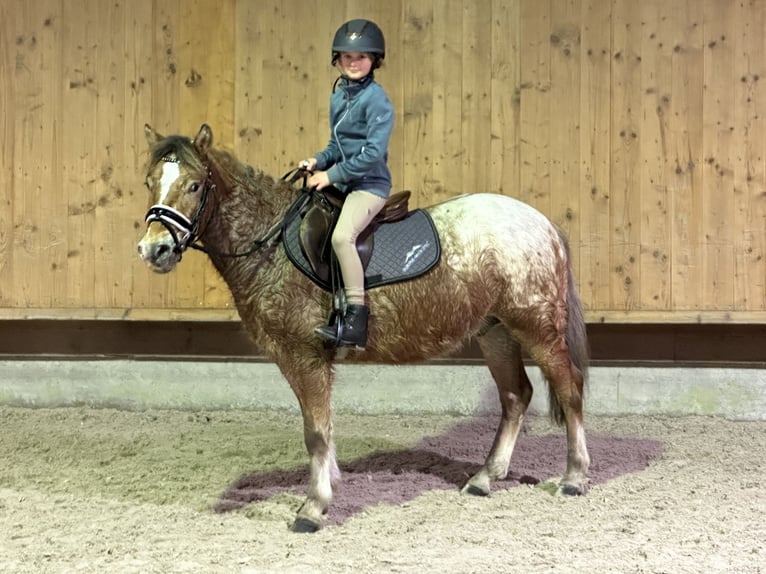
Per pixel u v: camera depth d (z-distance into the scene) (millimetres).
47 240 5902
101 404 5887
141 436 5211
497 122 5734
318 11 5762
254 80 5812
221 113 5832
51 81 5875
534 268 3965
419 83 5750
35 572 3066
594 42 5688
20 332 5977
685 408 5711
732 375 5660
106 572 3055
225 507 3914
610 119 5699
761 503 3939
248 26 5793
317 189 3564
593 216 5719
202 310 5746
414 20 5730
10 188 5910
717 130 5660
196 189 3344
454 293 3791
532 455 4840
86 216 5887
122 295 5883
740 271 5672
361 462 4715
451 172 5762
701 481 4309
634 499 4012
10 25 5879
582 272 5727
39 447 4957
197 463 4656
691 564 3121
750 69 5641
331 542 3406
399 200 3846
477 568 3088
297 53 5789
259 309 3561
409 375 5785
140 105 5848
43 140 5887
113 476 4414
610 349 5879
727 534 3494
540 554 3240
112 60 5844
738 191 5664
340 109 3709
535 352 4055
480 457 4840
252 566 3129
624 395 5738
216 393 5859
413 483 4309
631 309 5719
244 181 3607
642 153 5699
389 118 3598
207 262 5844
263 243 3566
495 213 3986
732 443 5074
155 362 5867
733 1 5629
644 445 5016
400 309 3686
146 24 5828
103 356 5934
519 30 5707
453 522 3682
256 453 4859
